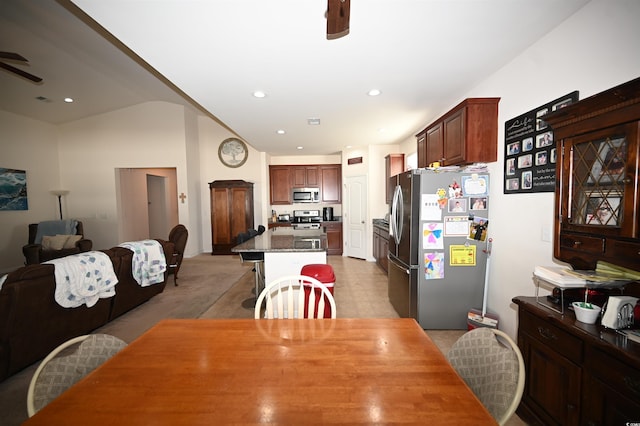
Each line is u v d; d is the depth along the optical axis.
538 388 1.49
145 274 3.30
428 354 1.04
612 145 1.20
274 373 0.92
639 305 1.22
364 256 5.95
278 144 5.62
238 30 1.76
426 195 2.65
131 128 6.34
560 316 1.38
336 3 1.16
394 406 0.77
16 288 1.97
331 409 0.76
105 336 1.13
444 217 2.64
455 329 2.72
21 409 1.75
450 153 2.78
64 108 5.60
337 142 5.43
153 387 0.86
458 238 2.65
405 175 2.86
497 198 2.46
